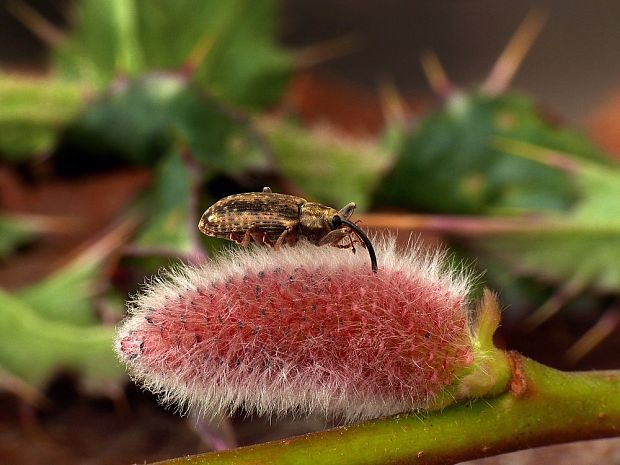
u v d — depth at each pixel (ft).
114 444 0.22
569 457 0.21
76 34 0.29
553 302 0.24
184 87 0.23
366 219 0.24
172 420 0.23
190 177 0.22
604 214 0.24
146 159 0.24
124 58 0.28
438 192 0.25
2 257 0.28
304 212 0.17
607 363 0.25
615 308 0.24
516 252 0.24
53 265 0.29
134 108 0.23
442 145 0.25
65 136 0.24
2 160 0.26
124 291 0.22
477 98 0.25
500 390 0.15
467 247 0.24
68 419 0.23
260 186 0.23
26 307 0.23
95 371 0.23
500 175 0.25
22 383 0.23
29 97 0.26
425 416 0.15
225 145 0.23
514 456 0.21
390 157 0.27
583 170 0.24
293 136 0.27
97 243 0.24
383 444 0.15
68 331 0.23
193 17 0.28
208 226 0.17
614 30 0.52
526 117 0.25
